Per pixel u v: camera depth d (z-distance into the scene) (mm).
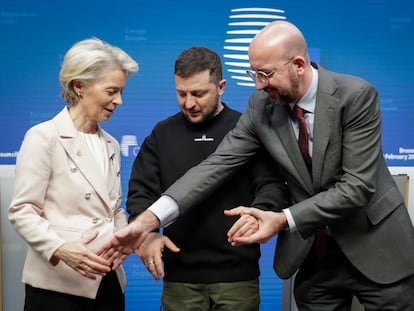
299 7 3000
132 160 3043
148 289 3035
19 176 1406
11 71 2918
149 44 2980
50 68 2938
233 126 1739
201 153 1715
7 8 2881
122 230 1460
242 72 3031
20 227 1383
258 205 1612
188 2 2973
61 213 1449
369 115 1508
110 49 1494
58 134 1448
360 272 1665
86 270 1366
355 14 3023
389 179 1686
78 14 2920
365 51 3049
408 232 1662
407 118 3111
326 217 1521
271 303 3082
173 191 1614
